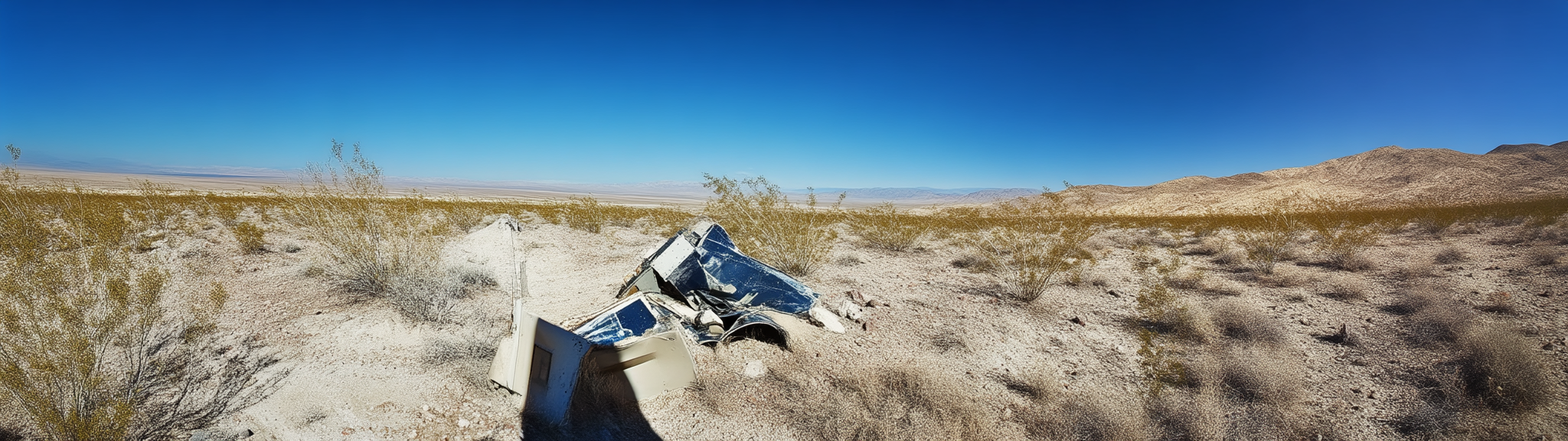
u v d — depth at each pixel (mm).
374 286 7758
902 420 4266
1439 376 4887
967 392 4855
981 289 9266
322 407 4336
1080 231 11234
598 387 4402
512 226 15250
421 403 4441
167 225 13711
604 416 4301
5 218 8352
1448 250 11578
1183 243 16438
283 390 4590
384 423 4129
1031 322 7191
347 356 5352
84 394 3773
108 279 5281
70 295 4797
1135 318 7352
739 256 7699
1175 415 4211
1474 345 4906
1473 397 4441
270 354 5352
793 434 4172
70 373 3674
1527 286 8047
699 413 4438
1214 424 3977
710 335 5953
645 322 5602
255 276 8609
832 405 4434
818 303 7008
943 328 6828
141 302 5039
